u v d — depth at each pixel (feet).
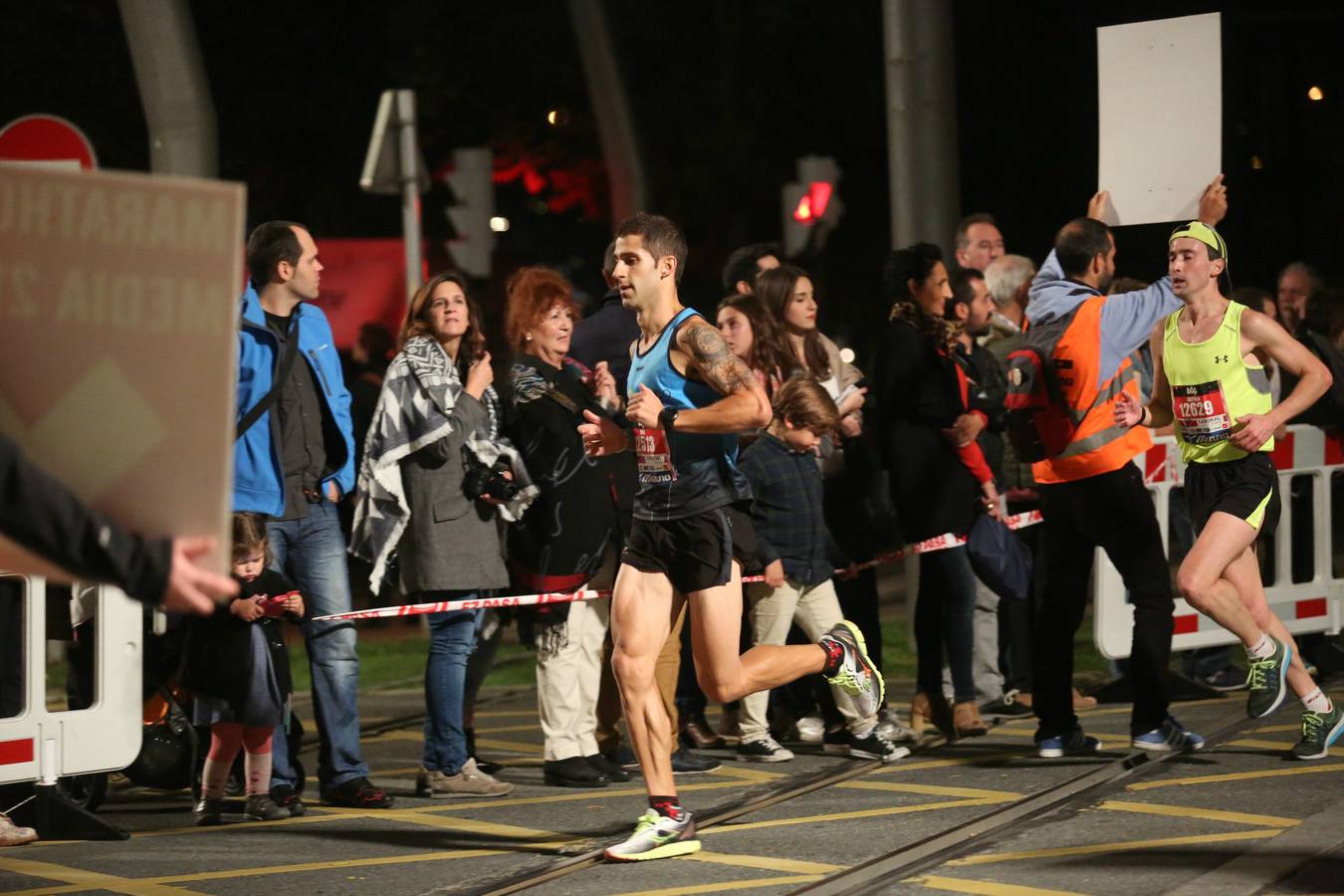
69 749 70.90
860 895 55.98
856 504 89.81
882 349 88.28
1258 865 56.34
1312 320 119.34
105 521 28.84
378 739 97.76
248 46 247.50
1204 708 95.14
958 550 86.84
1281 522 106.22
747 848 63.93
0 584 70.08
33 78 230.48
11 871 63.98
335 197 260.42
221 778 73.46
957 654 87.66
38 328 28.91
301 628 74.95
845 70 279.28
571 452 77.15
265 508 70.74
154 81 128.77
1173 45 83.10
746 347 85.61
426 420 74.08
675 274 63.98
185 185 28.63
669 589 63.57
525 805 74.64
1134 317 76.54
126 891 60.39
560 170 284.61
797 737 90.94
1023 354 78.69
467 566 74.79
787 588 83.97
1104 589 100.37
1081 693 102.78
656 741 63.26
